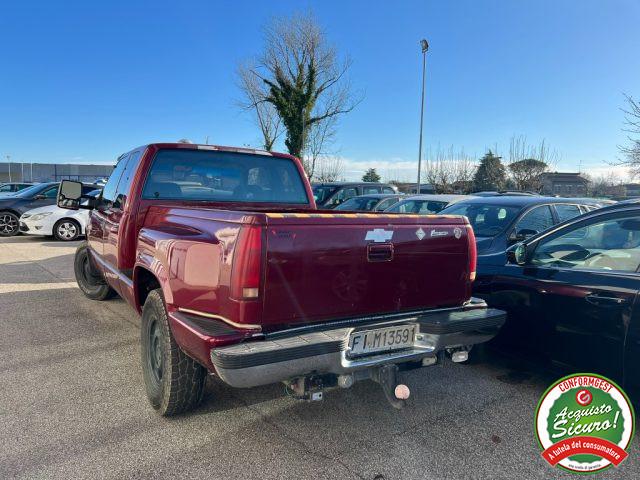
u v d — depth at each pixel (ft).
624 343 10.46
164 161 14.05
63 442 9.87
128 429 10.43
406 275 10.09
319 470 9.08
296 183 16.44
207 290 8.98
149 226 13.01
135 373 13.51
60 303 21.15
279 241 8.50
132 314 19.36
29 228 42.93
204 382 10.76
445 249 10.64
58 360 14.42
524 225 18.72
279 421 10.91
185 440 10.05
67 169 203.72
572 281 11.66
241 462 9.29
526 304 12.73
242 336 8.36
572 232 12.29
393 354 9.65
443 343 10.12
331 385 9.28
